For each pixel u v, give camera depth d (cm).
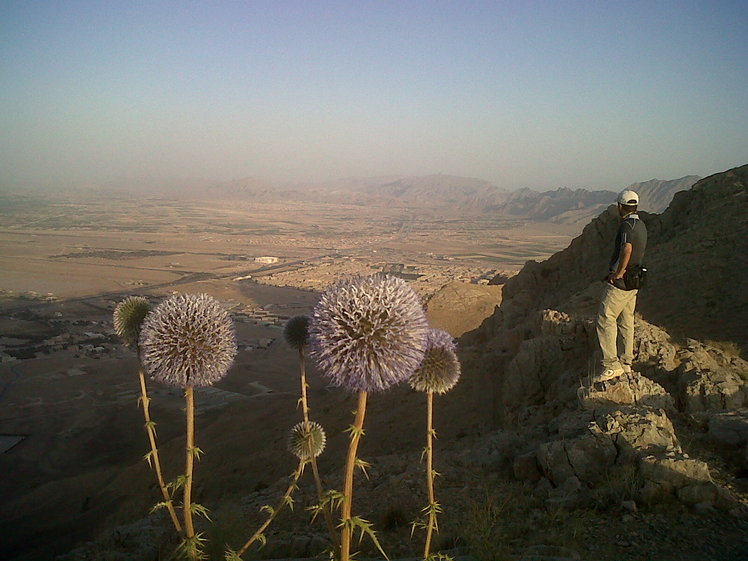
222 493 1766
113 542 1005
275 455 2006
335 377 403
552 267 3038
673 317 2147
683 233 2759
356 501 1002
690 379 1139
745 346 1727
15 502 2484
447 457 1160
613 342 1088
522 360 1468
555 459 902
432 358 493
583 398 1057
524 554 679
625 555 671
